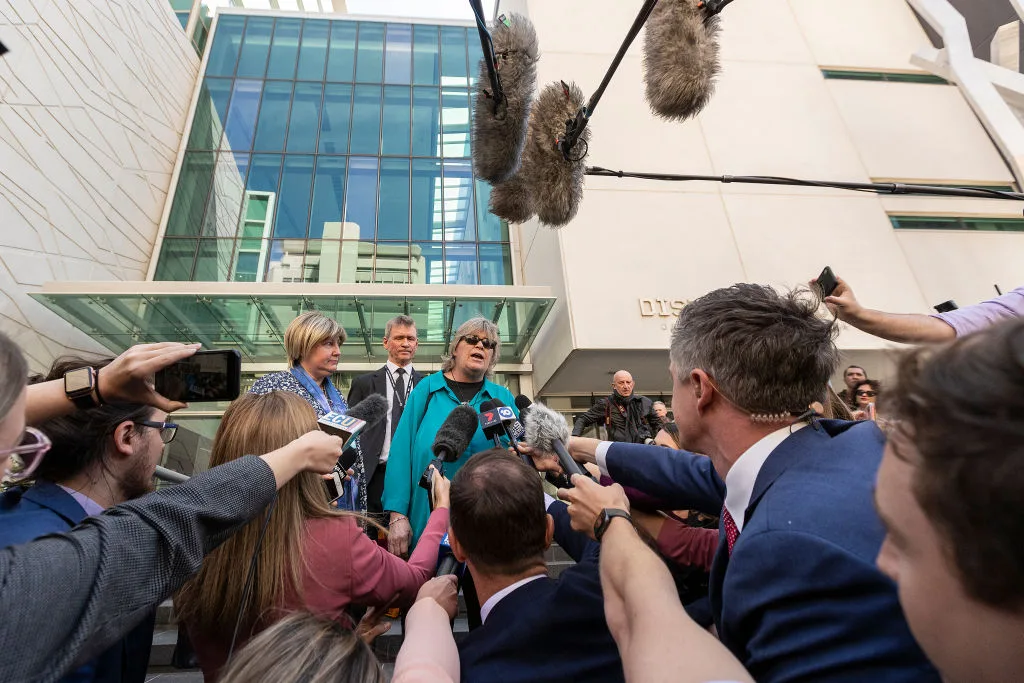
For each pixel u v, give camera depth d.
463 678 1.03
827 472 0.78
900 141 9.17
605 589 0.83
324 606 1.22
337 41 13.38
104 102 9.49
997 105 8.79
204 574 1.23
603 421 5.54
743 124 8.88
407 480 2.28
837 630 0.60
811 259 7.91
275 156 11.58
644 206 7.98
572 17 9.22
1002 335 0.41
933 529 0.42
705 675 0.56
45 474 1.12
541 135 2.73
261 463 1.03
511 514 1.13
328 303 8.45
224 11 13.38
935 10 9.57
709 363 0.97
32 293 7.51
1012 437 0.35
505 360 9.49
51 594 0.64
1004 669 0.41
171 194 10.97
